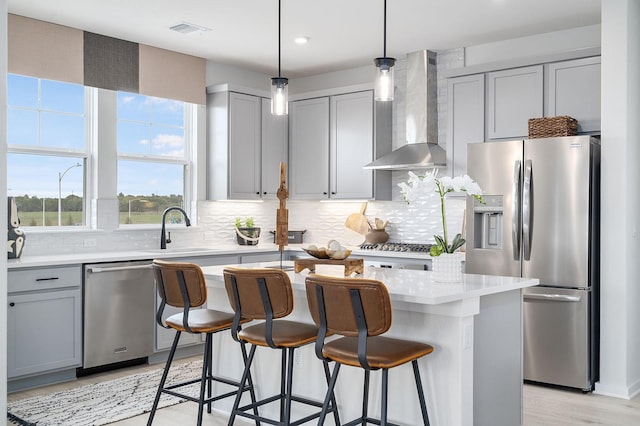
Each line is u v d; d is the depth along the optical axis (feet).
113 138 17.98
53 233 16.63
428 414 9.77
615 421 12.33
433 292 9.15
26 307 14.25
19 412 12.75
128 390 14.30
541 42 17.58
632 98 14.39
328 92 21.07
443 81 19.39
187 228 20.02
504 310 10.89
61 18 16.11
